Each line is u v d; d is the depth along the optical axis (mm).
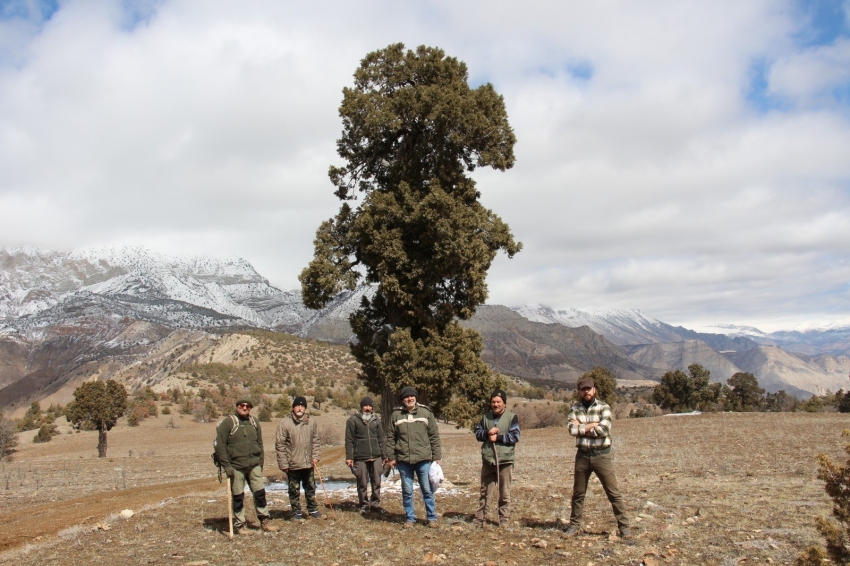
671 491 14094
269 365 180125
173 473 32844
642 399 140000
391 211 18547
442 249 18047
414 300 18656
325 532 10445
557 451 32125
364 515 11961
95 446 72812
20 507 18875
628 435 38938
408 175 19734
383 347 19688
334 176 21234
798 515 10562
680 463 20844
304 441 11703
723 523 10094
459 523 10805
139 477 30469
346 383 161250
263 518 10734
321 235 19984
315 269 19453
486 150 19672
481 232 19047
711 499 12664
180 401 117125
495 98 20031
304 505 13828
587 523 10492
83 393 55844
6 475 32250
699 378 99500
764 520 10250
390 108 19453
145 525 11664
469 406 18672
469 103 19016
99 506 17453
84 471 36031
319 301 20047
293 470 11617
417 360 18203
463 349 18594
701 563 7875
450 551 8914
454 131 19062
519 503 13133
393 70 20469
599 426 9344
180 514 12969
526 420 73000
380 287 19062
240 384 147750
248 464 10656
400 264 18359
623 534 9242
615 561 8094
